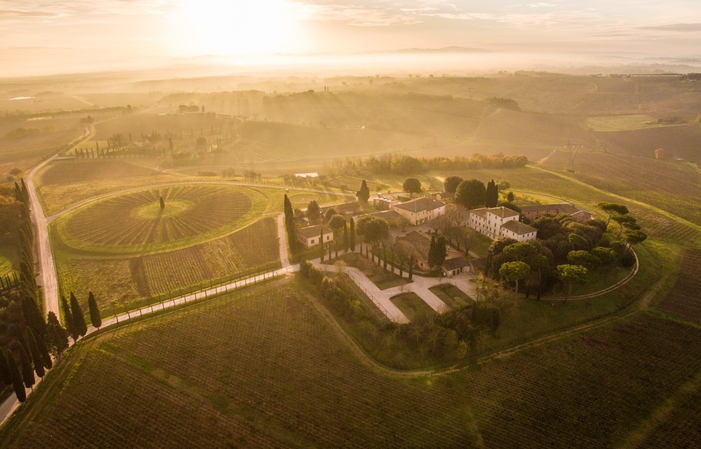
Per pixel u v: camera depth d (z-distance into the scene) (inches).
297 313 4473.4
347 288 4852.4
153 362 3799.2
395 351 3875.5
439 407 3309.5
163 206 7504.9
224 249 5979.3
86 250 6003.9
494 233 5772.6
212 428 3152.1
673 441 3006.9
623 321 4259.4
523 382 3531.0
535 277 4544.8
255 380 3587.6
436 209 6712.6
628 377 3560.5
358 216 6609.3
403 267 5265.8
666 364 3690.9
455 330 4003.4
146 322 4350.4
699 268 5216.5
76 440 3085.6
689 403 3302.2
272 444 3019.2
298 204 7603.4
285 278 5177.2
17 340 4074.8
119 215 7224.4
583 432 3090.6
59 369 3747.5
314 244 5930.1
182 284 5152.6
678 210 7480.3
